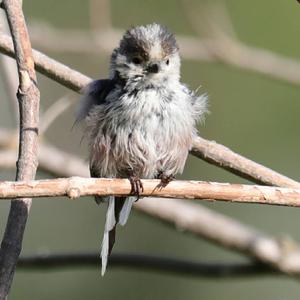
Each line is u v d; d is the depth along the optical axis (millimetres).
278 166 14289
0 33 9109
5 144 10961
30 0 15031
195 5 12977
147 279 14156
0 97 15617
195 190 7227
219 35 12680
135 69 8422
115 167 8484
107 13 13188
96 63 14523
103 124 8367
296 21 14250
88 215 15195
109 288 14141
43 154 10930
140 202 10828
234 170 8570
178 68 8602
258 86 14477
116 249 14398
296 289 14414
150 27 8812
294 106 14398
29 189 6613
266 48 14227
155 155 8461
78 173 10945
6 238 6812
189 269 10852
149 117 8375
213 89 14539
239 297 14266
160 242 14523
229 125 14461
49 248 14969
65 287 14141
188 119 8484
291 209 14930
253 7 14250
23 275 14133
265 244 10688
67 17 15109
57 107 9812
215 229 10797
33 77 7430
